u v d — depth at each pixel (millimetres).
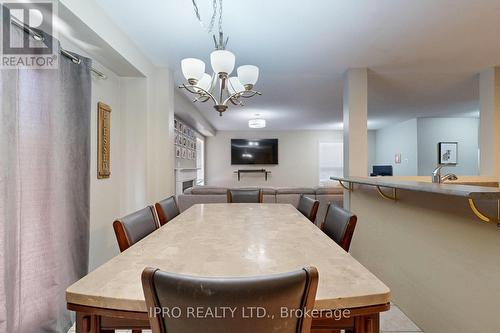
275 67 2998
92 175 2352
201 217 1815
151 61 2844
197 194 3861
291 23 2070
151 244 1201
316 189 3928
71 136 1890
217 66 1694
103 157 2457
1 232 1272
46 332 1611
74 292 764
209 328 602
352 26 2117
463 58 2758
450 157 6051
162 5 1850
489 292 1298
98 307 749
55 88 1646
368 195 2625
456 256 1505
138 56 2545
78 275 1943
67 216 1861
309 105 4863
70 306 763
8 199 1351
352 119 3014
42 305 1583
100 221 2465
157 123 2969
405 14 1952
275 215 1885
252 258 1027
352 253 2975
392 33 2234
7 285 1357
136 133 2770
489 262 1297
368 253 2617
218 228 1507
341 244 1329
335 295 744
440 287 1632
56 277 1674
